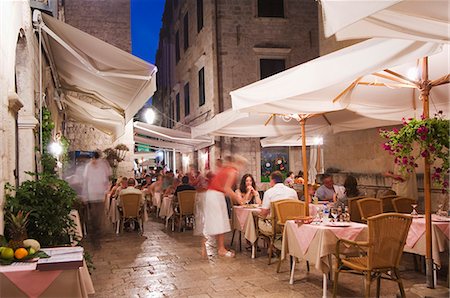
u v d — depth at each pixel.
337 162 13.36
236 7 19.25
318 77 4.84
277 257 8.04
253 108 6.28
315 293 5.76
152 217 15.19
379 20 3.17
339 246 5.44
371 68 4.22
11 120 5.25
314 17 20.02
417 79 5.51
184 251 8.81
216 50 19.06
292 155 19.31
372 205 7.48
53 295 3.67
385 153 11.04
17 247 4.05
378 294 5.27
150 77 7.14
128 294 5.88
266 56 19.47
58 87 11.48
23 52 6.22
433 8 2.96
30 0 6.64
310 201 10.40
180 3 25.56
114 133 14.46
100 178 10.85
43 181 5.41
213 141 16.92
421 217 6.78
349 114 8.76
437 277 6.41
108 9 17.80
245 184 9.80
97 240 10.24
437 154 5.04
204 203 8.31
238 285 6.21
